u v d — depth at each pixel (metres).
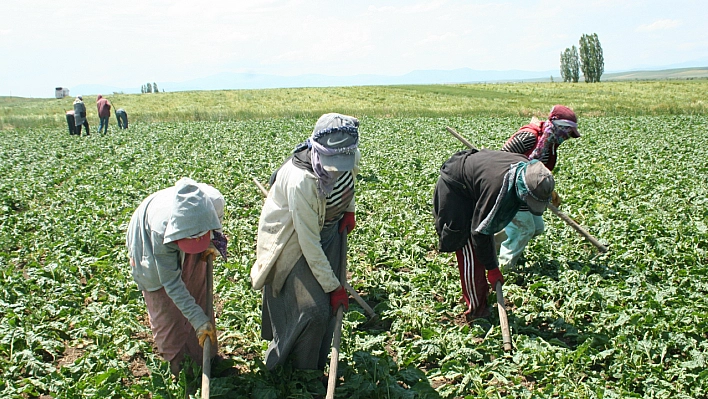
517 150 6.04
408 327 5.28
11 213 10.67
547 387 4.28
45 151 20.02
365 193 10.59
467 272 5.36
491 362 4.69
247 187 11.83
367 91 60.94
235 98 56.22
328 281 4.00
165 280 3.90
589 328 5.21
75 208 10.55
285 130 24.98
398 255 7.29
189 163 15.28
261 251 4.18
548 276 6.41
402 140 19.86
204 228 3.75
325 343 4.41
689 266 6.81
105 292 6.29
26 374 4.71
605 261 6.80
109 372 4.32
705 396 4.26
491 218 4.79
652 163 14.48
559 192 10.64
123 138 23.31
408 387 4.48
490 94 56.22
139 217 4.02
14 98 92.94
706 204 9.55
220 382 4.16
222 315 5.46
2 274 6.70
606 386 4.41
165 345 4.23
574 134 5.99
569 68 117.06
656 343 4.77
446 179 5.21
